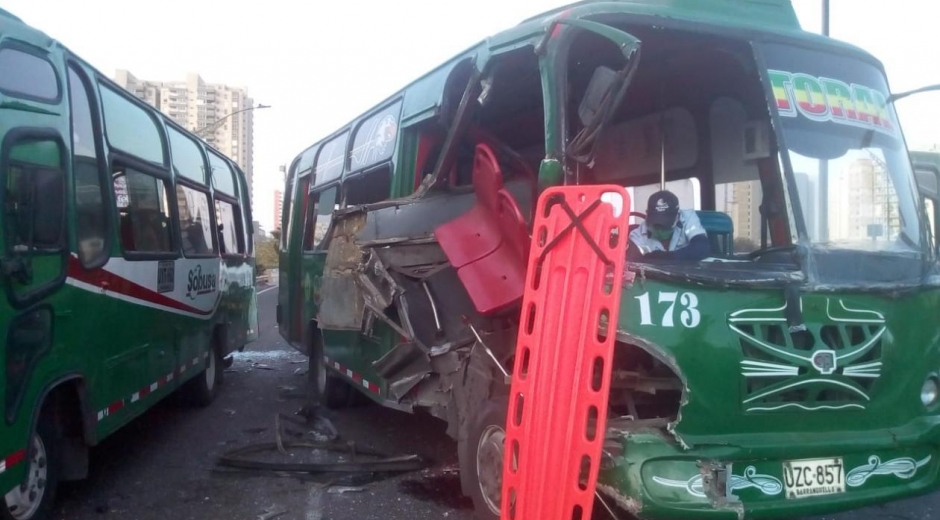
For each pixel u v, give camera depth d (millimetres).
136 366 6832
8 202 4590
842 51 5562
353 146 9484
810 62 5418
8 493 4758
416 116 7199
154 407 9820
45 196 4969
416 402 6418
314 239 10938
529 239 4965
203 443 7969
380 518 5680
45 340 4965
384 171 7969
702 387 4188
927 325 4812
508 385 5289
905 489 4555
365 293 6926
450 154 6160
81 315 5562
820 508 4309
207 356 9828
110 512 5805
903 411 4656
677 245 5004
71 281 5391
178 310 8312
